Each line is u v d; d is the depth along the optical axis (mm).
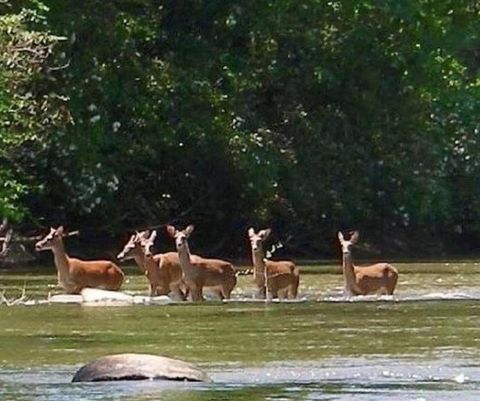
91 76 83812
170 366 33875
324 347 40125
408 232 104750
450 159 107625
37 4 76000
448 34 112250
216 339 42062
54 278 70062
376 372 35000
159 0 92938
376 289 59469
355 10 99938
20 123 74562
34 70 72688
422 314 50344
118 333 43688
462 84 110625
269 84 96750
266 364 36531
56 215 87500
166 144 88000
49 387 32312
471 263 88812
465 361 37094
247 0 95500
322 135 98375
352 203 98875
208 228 95062
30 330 44594
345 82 99938
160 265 58062
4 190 74875
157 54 92750
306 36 97562
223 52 94000
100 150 85750
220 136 90125
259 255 58281
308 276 73688
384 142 101438
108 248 90062
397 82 102125
